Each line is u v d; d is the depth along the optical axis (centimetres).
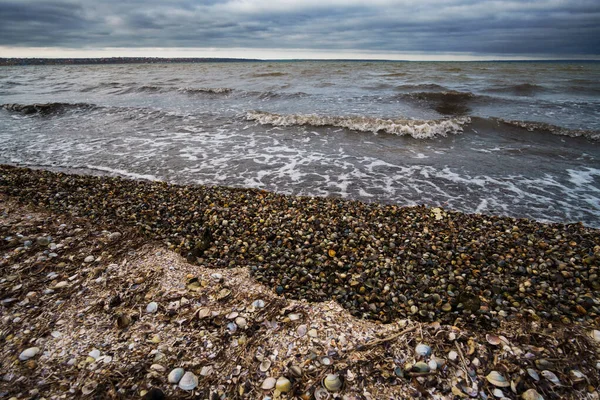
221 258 530
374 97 2288
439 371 302
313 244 571
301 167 1080
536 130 1465
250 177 1001
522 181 955
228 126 1603
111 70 5928
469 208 802
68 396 273
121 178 973
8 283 412
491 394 281
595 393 278
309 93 2469
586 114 1753
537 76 3534
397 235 604
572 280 465
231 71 4706
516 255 535
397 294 442
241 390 288
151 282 428
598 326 364
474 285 462
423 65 5738
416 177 995
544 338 339
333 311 391
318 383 292
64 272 440
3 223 559
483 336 346
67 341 331
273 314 379
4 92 2925
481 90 2558
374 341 338
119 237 542
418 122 1501
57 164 1098
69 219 599
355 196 873
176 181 967
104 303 387
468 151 1236
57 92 2886
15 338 333
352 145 1318
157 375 296
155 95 2589
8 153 1214
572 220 740
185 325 358
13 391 275
